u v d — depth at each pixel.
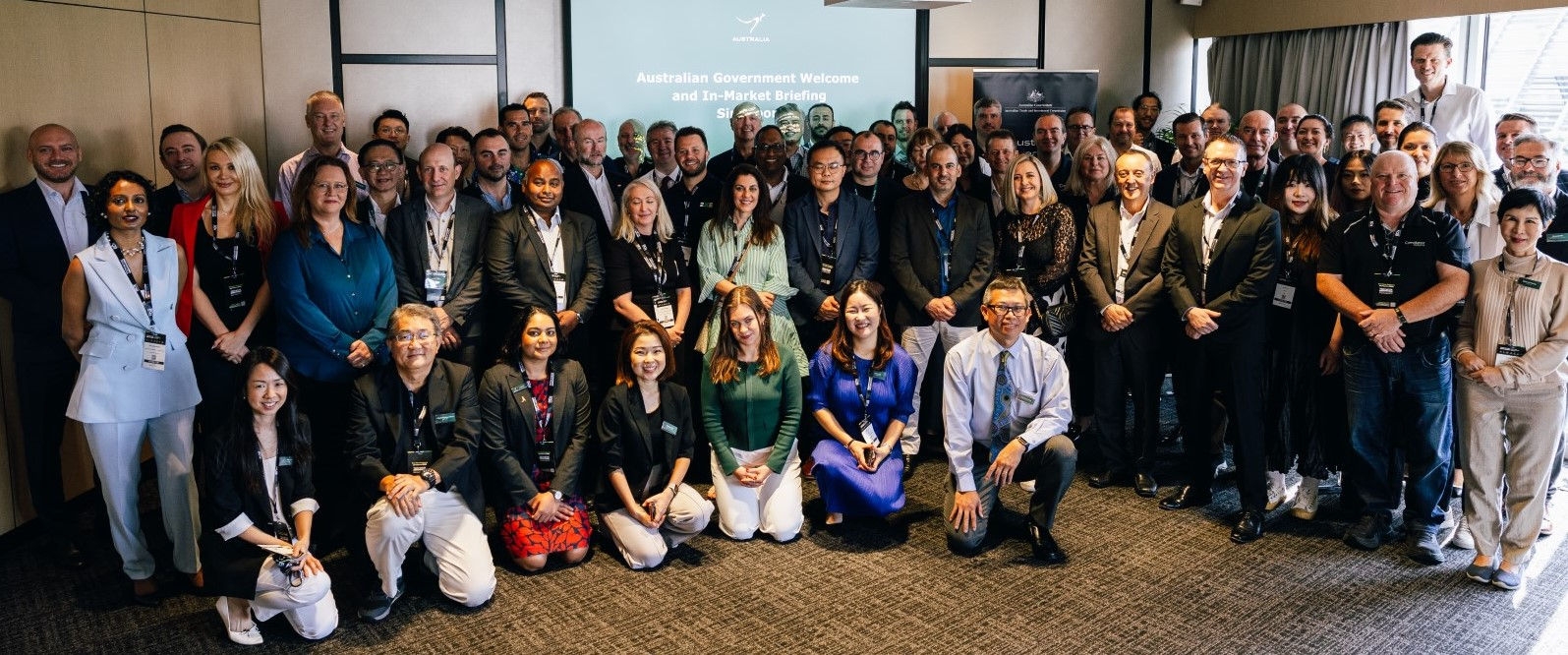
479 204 4.37
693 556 3.93
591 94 7.14
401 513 3.36
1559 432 3.54
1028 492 4.61
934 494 4.59
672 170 5.43
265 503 3.22
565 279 4.40
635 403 3.82
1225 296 4.14
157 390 3.48
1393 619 3.40
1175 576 3.73
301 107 6.61
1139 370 4.55
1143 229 4.48
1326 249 3.95
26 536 4.18
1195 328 4.17
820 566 3.83
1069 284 4.78
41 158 3.84
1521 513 3.59
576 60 7.07
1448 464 3.89
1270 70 8.03
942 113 7.30
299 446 3.30
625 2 7.12
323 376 3.80
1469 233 4.11
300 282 3.77
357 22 6.64
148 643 3.29
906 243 4.86
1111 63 8.30
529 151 6.00
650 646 3.24
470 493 3.61
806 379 4.73
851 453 4.15
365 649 3.24
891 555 3.93
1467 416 3.66
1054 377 3.87
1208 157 4.21
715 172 6.04
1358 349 3.90
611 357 4.61
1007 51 7.98
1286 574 3.74
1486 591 3.61
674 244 4.71
